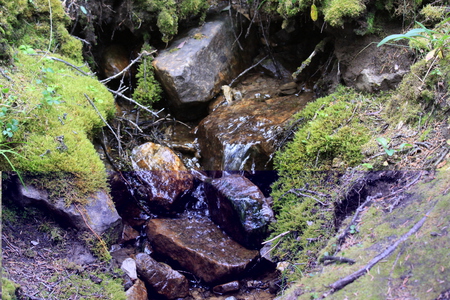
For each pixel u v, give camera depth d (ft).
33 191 8.57
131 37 15.07
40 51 11.01
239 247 10.34
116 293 8.05
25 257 8.11
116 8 13.93
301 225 9.59
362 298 6.23
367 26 10.50
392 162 8.73
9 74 9.65
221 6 15.49
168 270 9.33
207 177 12.39
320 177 9.96
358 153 9.49
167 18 13.24
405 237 6.89
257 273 9.80
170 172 11.83
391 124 9.64
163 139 13.73
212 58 14.02
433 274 5.97
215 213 11.28
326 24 11.35
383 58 10.50
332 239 8.28
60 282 7.89
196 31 14.34
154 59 13.71
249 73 15.49
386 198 8.25
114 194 11.01
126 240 10.44
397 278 6.27
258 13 14.39
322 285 7.02
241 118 12.74
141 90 13.58
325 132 10.13
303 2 11.34
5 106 8.61
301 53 14.97
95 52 14.64
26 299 7.33
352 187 9.05
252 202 10.48
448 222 6.61
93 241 8.64
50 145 8.80
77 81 11.09
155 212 11.33
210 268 9.59
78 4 12.97
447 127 8.43
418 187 7.90
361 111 10.40
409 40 9.96
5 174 8.47
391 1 10.23
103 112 10.89
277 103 13.33
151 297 9.16
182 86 13.23
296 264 8.82
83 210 8.73
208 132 12.83
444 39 8.48
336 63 12.38
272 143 11.41
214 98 14.24
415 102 9.39
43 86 10.02
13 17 10.84
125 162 11.91
